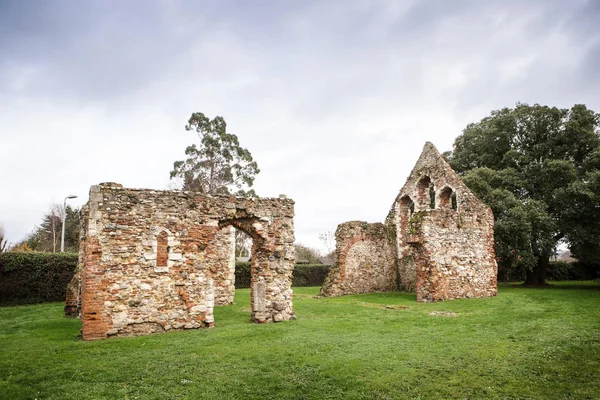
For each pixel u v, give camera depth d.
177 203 13.76
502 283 34.56
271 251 15.27
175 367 9.03
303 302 21.03
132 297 12.74
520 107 31.56
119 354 10.13
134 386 7.93
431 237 21.42
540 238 26.39
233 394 7.55
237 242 53.28
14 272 23.48
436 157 27.03
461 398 7.36
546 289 25.81
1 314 18.61
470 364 9.10
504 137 30.73
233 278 21.09
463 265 22.36
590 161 27.03
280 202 15.73
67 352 10.38
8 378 8.38
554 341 10.77
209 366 9.10
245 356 9.80
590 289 25.41
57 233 53.59
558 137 28.77
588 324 12.80
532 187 28.47
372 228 27.91
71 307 17.39
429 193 28.20
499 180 28.81
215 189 42.06
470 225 23.25
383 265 27.97
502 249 26.48
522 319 14.20
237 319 15.53
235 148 43.53
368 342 11.16
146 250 13.12
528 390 7.61
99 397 7.41
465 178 28.31
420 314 16.28
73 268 25.41
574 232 26.52
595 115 29.55
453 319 14.72
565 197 26.12
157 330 12.94
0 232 32.75
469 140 33.84
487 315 15.50
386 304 20.02
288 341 11.34
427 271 21.14
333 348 10.53
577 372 8.41
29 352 10.40
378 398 7.39
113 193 12.91
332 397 7.43
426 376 8.41
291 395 7.51
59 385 7.98
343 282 25.55
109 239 12.68
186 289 13.51
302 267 38.94
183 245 13.67
